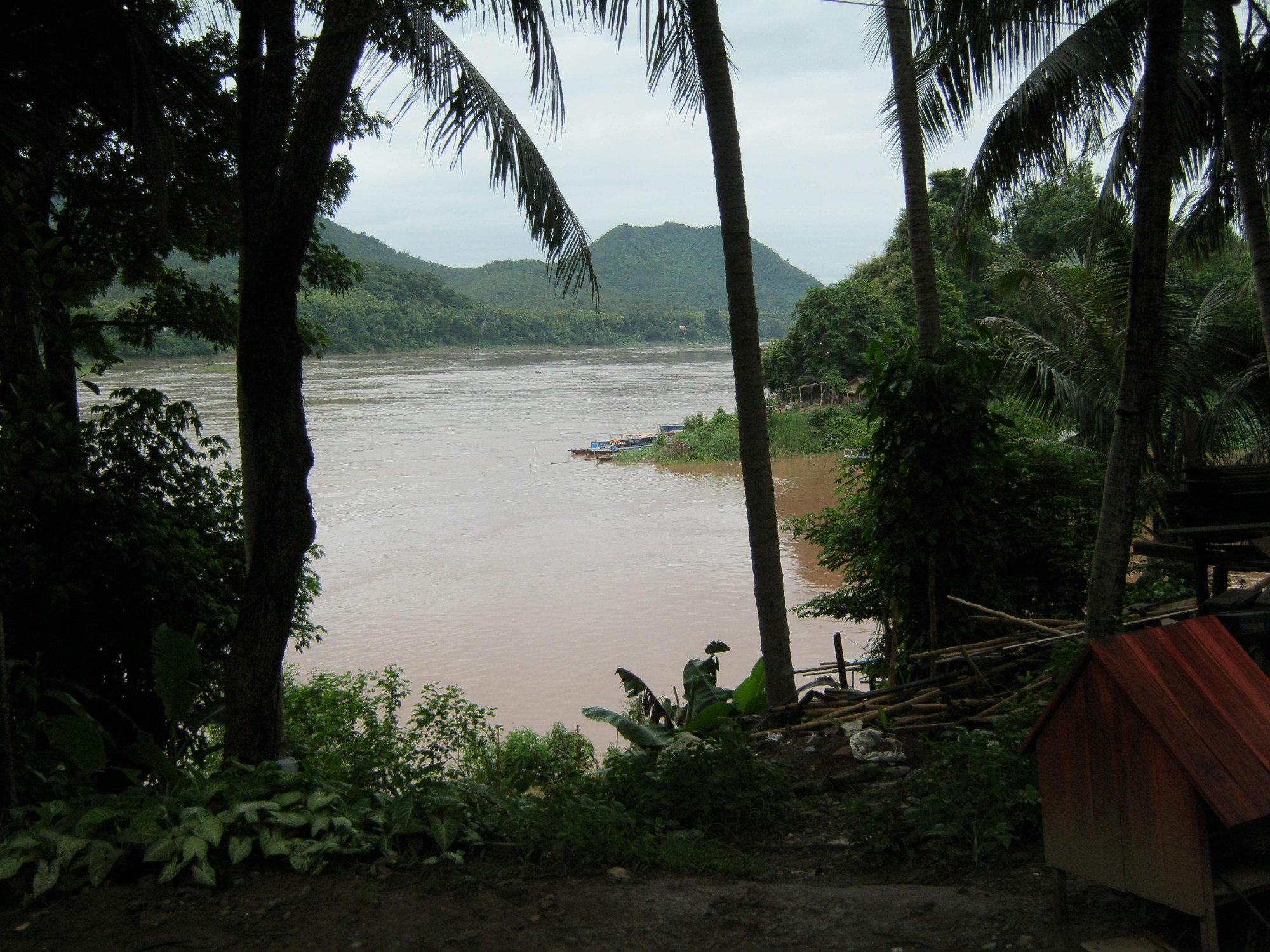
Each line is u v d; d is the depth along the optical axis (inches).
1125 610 302.4
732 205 328.8
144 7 297.7
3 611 344.8
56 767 258.4
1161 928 132.0
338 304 5698.8
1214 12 339.0
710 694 354.6
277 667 234.2
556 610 832.3
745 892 161.0
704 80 329.1
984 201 395.2
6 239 291.4
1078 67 351.9
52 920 146.3
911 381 353.1
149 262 513.3
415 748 482.0
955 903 150.9
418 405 2849.4
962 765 199.5
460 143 292.8
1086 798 130.4
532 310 7313.0
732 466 1684.3
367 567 1006.4
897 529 358.9
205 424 2154.3
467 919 149.2
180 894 154.6
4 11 199.2
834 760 250.8
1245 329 497.0
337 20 220.8
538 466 1728.6
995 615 318.7
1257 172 401.7
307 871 162.4
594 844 179.5
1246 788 116.3
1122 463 270.2
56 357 403.2
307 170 219.6
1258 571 228.5
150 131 212.1
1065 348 528.1
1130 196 396.2
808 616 530.6
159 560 358.9
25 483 332.2
